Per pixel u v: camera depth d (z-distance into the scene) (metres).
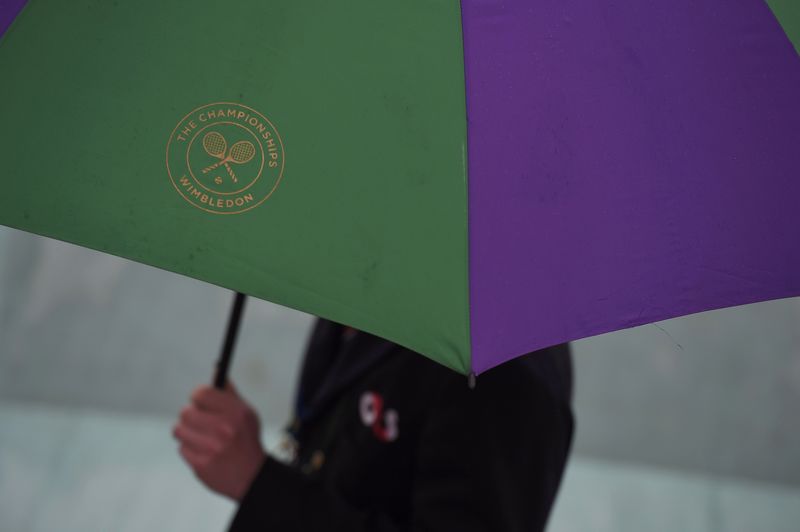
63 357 9.26
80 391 9.23
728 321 8.73
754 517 7.93
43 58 1.87
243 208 1.79
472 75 1.88
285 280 1.76
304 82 1.85
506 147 1.86
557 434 2.41
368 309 1.76
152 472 8.02
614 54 1.97
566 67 1.94
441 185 1.82
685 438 8.73
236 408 2.60
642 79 1.98
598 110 1.93
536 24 1.95
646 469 8.72
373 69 1.87
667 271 1.89
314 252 1.77
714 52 2.04
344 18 1.90
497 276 1.80
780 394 8.63
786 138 2.02
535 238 1.84
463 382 2.39
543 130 1.89
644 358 8.80
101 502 7.46
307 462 2.79
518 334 1.79
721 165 1.97
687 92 2.00
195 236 1.76
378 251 1.78
